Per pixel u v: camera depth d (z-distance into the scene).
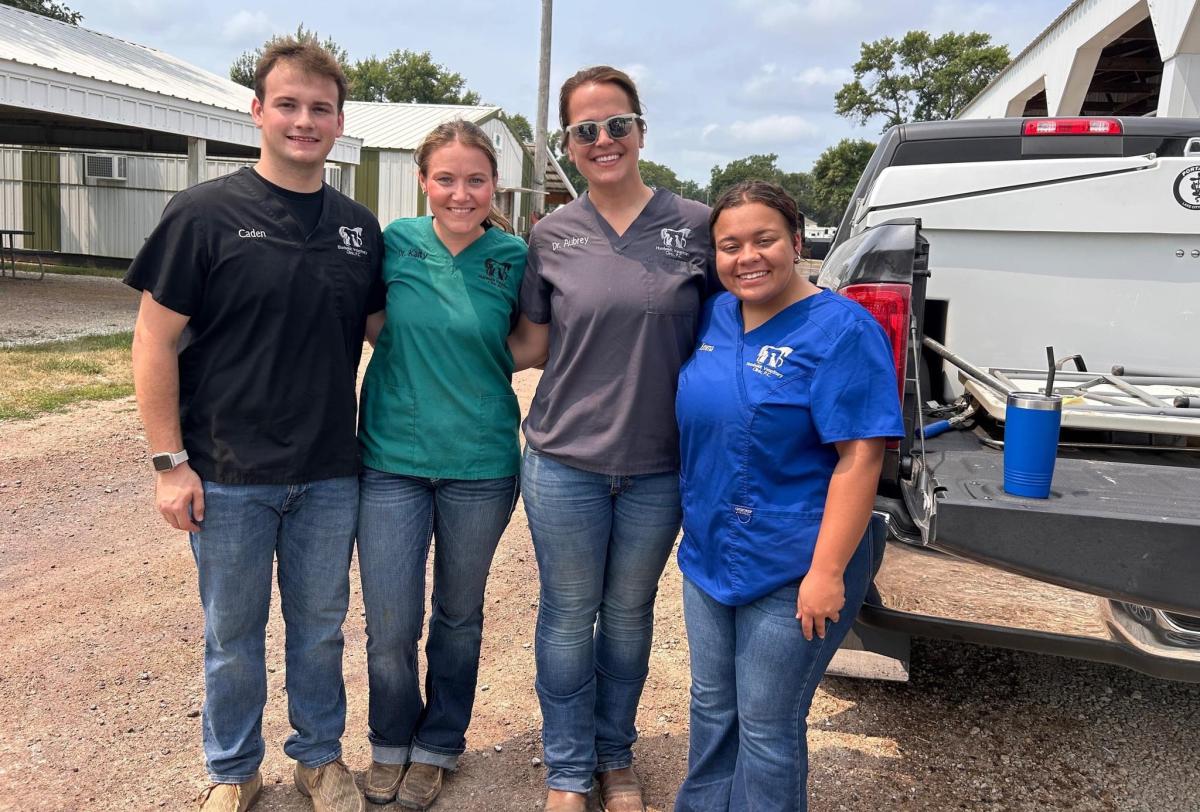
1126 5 8.80
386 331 2.67
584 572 2.63
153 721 3.11
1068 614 2.49
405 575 2.70
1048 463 2.25
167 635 3.71
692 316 2.52
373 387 2.71
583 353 2.51
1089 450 2.82
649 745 3.08
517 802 2.78
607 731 2.81
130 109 12.76
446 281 2.61
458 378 2.63
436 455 2.62
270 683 3.40
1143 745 3.09
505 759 2.99
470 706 2.88
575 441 2.54
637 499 2.60
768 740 2.25
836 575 2.10
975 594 2.57
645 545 2.64
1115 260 3.32
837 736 3.12
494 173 2.63
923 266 2.62
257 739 2.68
